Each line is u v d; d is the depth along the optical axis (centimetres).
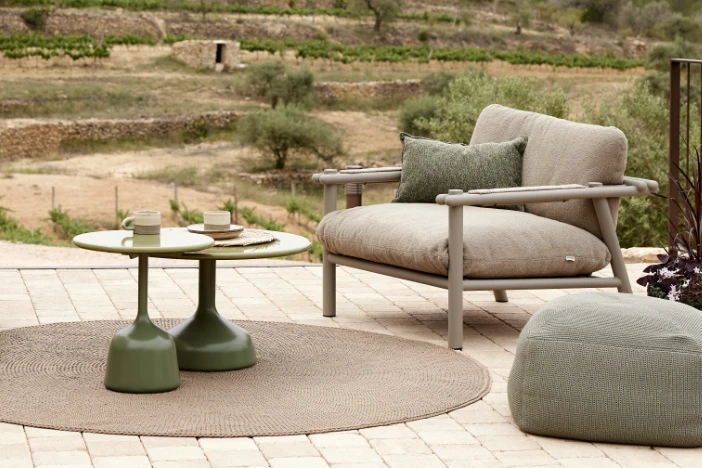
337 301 528
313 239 2600
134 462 273
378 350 418
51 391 344
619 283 446
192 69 4438
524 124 502
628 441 301
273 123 3500
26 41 4234
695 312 317
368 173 496
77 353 400
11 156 3347
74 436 296
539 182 475
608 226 445
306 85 4181
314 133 3541
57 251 924
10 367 375
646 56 5800
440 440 302
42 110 3681
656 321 304
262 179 3384
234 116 3869
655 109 2230
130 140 3631
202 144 3738
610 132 450
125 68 4297
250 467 272
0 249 917
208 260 391
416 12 6047
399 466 277
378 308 512
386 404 337
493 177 484
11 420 308
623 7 6438
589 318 308
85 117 3650
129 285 558
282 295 540
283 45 4884
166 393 347
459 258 415
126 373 346
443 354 412
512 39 5947
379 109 4359
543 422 305
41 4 4809
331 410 328
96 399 336
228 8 5344
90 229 2428
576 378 301
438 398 345
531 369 308
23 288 543
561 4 6494
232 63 4531
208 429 303
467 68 4703
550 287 434
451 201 407
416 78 4628
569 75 5266
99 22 4791
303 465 275
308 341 432
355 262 469
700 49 5575
